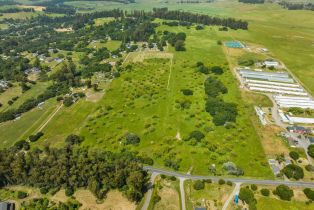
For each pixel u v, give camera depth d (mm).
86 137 152625
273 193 112375
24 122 172500
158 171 126375
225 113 162000
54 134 157375
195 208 105875
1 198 114875
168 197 112438
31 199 113500
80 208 108625
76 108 182750
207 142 142375
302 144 141500
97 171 115875
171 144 143125
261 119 162125
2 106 195750
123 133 153750
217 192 113875
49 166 119250
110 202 111000
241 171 122688
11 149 139375
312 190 112188
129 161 122250
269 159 131125
